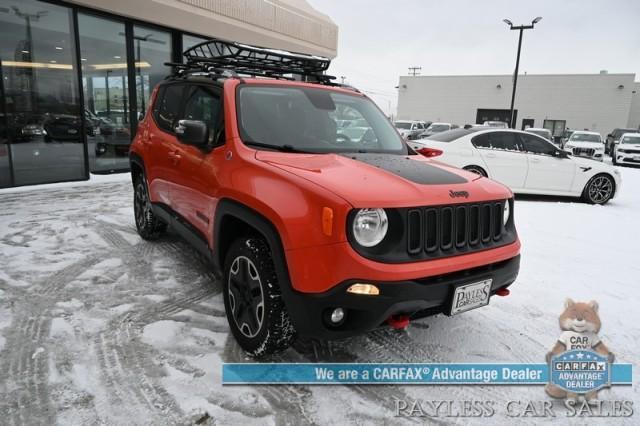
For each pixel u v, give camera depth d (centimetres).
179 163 353
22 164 772
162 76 999
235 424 207
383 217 213
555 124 3681
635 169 1730
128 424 204
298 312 221
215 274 388
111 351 263
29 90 764
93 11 835
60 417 207
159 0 877
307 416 215
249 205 248
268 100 319
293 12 1272
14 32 731
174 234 509
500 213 260
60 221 556
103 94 890
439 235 228
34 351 262
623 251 520
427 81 4075
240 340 265
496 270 248
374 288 207
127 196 722
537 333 306
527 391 243
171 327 293
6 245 457
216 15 1009
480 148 820
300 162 262
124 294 344
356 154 300
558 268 448
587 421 221
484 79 3859
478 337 297
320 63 402
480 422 217
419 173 254
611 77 3444
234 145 285
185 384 234
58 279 370
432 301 222
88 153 874
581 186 843
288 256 221
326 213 210
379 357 269
